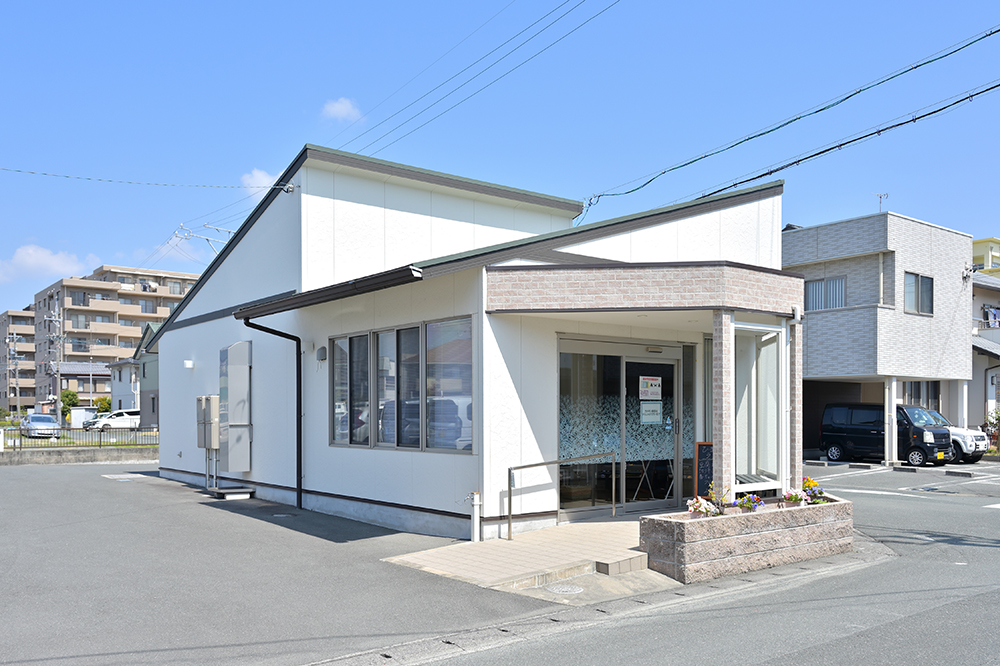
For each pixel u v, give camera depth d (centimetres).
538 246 1000
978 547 978
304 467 1323
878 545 994
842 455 2273
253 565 855
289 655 556
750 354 1012
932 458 2117
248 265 1545
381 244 1452
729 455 899
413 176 1483
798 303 1009
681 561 779
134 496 1512
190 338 1811
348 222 1411
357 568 834
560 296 951
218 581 779
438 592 730
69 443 2966
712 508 850
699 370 1185
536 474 998
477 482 957
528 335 999
